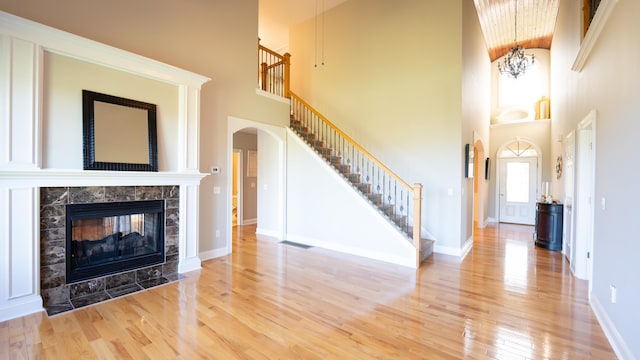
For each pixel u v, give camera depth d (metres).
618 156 2.40
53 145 2.86
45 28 2.70
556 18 6.71
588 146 3.88
